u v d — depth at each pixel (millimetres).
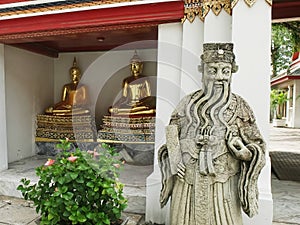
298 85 15562
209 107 2377
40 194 2678
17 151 5129
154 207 3275
